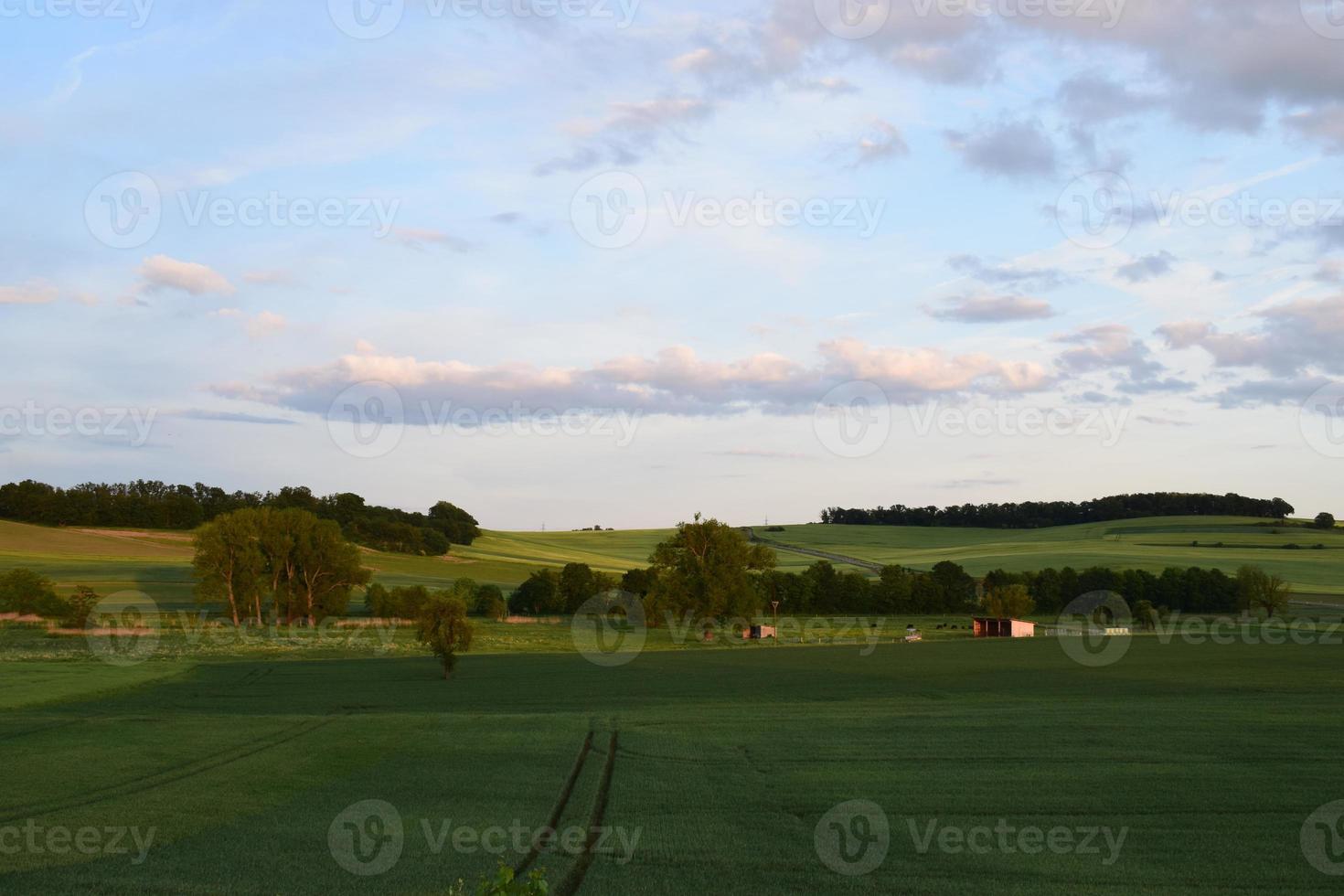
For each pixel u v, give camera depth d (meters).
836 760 31.16
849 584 130.38
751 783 27.95
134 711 44.31
